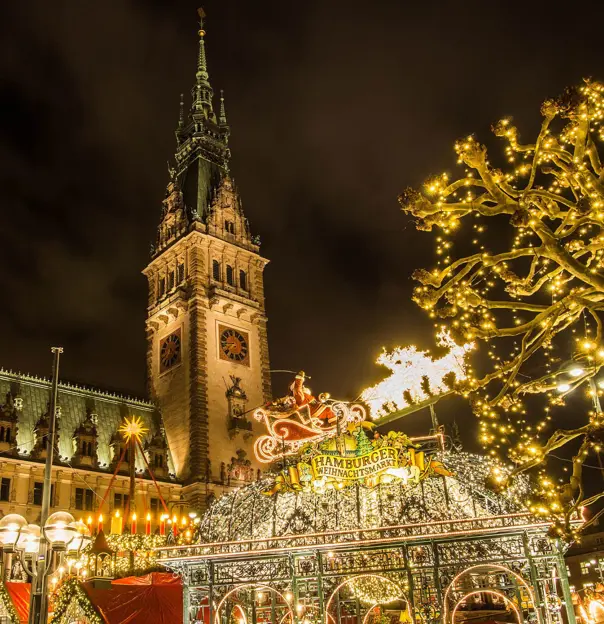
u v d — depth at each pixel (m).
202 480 73.50
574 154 14.37
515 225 14.25
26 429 69.81
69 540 20.89
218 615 19.56
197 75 108.94
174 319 86.25
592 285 13.93
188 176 98.50
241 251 91.62
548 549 18.62
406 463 18.95
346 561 20.48
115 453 73.81
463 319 15.65
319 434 20.64
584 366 14.92
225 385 81.19
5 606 26.12
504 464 18.75
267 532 19.84
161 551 19.92
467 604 34.81
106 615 21.95
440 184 15.77
